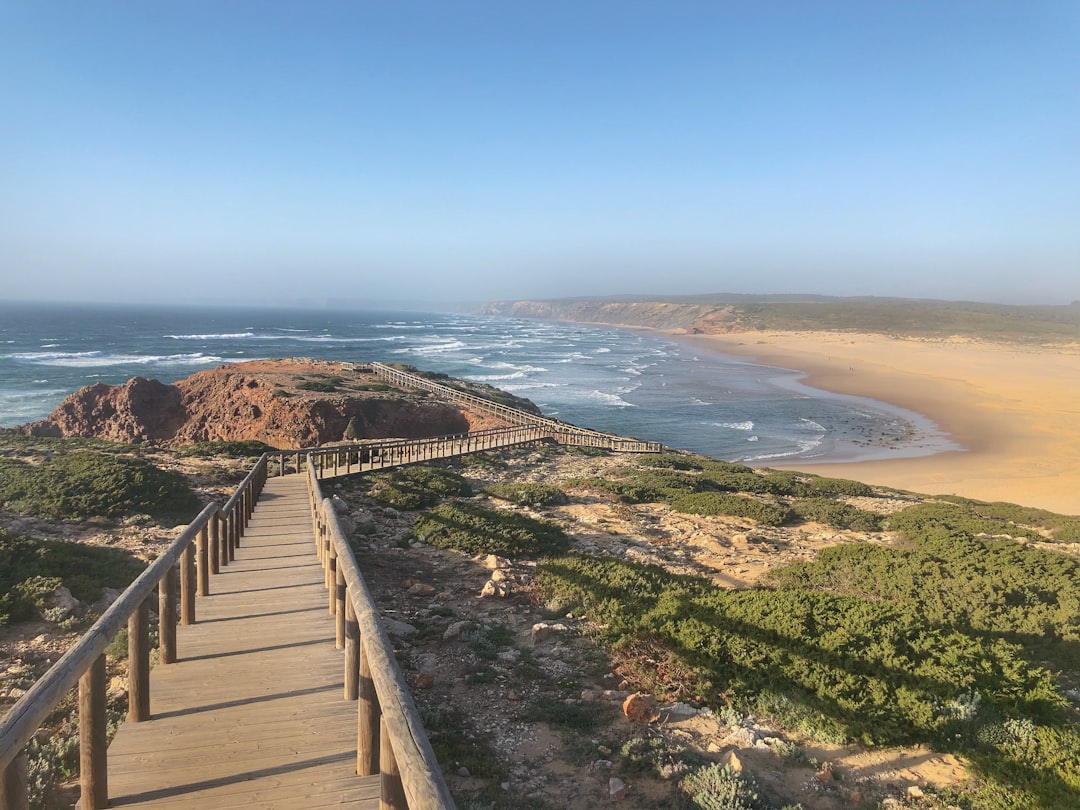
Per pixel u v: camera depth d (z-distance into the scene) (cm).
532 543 1345
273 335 16625
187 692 555
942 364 9675
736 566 1322
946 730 648
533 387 8025
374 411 4312
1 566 892
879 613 865
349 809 401
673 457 3108
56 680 324
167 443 4328
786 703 689
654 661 780
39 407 5703
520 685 725
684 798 526
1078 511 3014
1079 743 620
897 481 3638
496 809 504
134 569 1019
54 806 475
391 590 1050
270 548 1089
